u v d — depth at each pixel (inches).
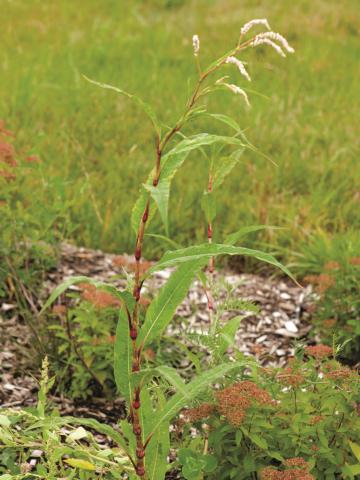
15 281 177.2
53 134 284.8
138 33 440.5
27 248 189.0
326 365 116.5
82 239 225.1
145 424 98.0
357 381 109.4
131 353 94.1
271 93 337.4
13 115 295.7
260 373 118.0
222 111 313.6
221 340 114.4
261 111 312.2
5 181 177.2
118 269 200.7
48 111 309.3
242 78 342.6
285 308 196.9
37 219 182.9
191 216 241.3
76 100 318.7
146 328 92.7
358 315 175.0
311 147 286.2
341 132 299.6
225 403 103.7
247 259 220.8
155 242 228.1
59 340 163.3
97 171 267.4
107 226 225.1
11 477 101.4
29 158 188.2
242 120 304.2
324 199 247.9
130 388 94.5
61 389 153.9
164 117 309.0
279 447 108.8
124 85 342.0
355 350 176.6
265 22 83.4
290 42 411.2
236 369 114.0
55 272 192.4
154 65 371.6
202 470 104.9
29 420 110.3
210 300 129.3
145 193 88.2
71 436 106.5
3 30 431.2
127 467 105.0
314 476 106.9
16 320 172.6
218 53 384.2
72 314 161.6
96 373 153.0
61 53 386.9
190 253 86.3
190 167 269.7
